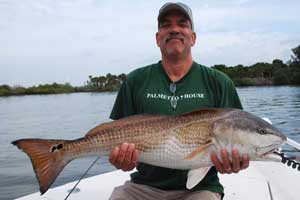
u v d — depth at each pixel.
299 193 1.38
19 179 2.66
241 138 0.99
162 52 1.25
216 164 1.01
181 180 1.17
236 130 0.99
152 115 1.05
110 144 1.04
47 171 1.01
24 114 8.59
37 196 1.40
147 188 1.20
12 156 3.57
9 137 4.80
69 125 5.91
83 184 1.53
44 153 1.01
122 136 1.03
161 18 1.25
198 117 1.02
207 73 1.23
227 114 1.02
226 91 1.21
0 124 6.37
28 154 1.00
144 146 1.03
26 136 4.83
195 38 1.32
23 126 5.97
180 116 1.03
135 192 1.20
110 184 1.53
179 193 1.18
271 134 1.00
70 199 1.38
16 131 5.36
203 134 1.01
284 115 5.35
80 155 1.04
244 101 8.05
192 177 1.02
